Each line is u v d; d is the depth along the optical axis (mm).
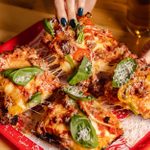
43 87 711
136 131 701
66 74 760
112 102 716
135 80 700
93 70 745
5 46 828
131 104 693
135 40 843
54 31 777
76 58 752
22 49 753
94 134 646
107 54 758
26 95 700
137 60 721
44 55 785
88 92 736
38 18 901
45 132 673
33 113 724
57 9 786
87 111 669
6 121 704
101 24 881
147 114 694
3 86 703
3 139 713
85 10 841
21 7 921
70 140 650
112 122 670
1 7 923
